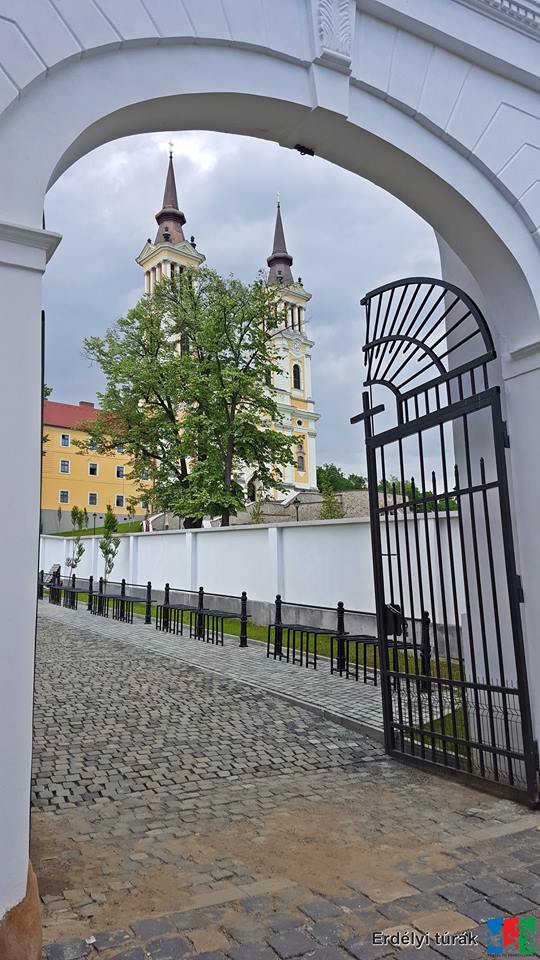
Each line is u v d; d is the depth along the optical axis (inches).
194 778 195.6
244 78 143.6
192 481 925.2
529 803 164.7
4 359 109.4
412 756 207.3
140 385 980.6
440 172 167.5
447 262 219.3
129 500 1031.6
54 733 238.4
